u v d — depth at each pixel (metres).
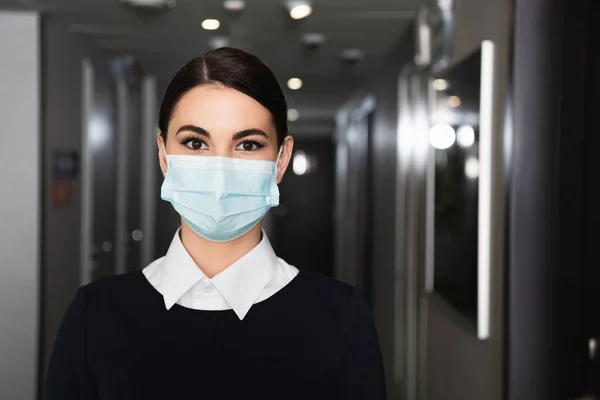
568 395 1.78
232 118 0.93
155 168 6.16
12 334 3.48
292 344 0.96
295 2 3.31
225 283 0.96
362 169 6.52
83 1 3.34
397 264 3.97
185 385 0.93
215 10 3.55
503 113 1.91
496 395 1.96
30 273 3.49
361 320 1.01
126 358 0.93
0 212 3.48
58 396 0.94
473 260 2.10
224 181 0.95
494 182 2.00
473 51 2.10
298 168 10.23
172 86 0.96
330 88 6.59
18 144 3.48
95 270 4.46
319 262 9.58
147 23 3.83
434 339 2.87
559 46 1.77
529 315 1.81
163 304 0.96
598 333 1.65
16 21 3.48
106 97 4.83
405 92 3.88
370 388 0.99
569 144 1.75
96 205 4.50
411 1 3.24
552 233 1.79
